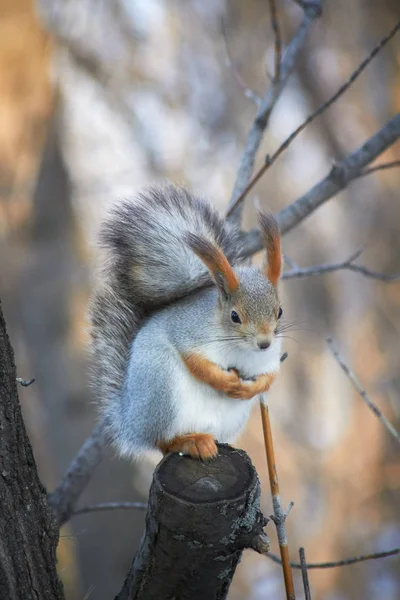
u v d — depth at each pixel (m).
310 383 19.56
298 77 17.36
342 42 17.36
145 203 6.82
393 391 17.95
